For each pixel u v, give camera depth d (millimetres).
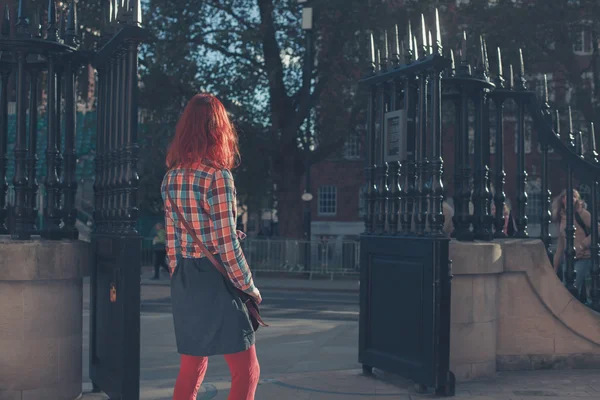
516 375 5875
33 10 5035
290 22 22516
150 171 22594
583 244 8898
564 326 6129
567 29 23625
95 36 19719
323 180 42812
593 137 6559
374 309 5770
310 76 21203
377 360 5637
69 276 4840
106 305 4797
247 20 22578
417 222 5352
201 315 3156
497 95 6562
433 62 5176
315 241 21625
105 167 5164
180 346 3201
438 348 4957
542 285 6070
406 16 20719
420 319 5102
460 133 6016
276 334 8680
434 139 5184
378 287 5711
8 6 5418
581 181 6496
